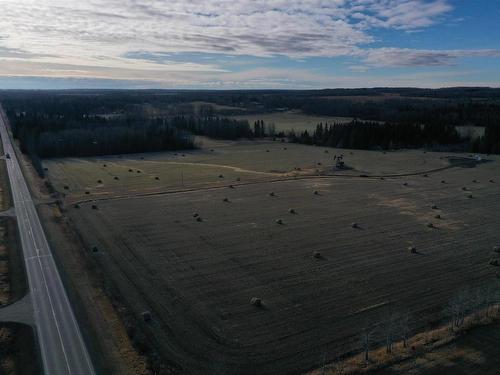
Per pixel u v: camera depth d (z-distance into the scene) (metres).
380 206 74.00
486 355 32.62
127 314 38.81
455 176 99.12
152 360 32.38
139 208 72.06
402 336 35.38
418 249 54.47
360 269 48.53
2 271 47.59
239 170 106.00
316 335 35.66
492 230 61.88
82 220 65.69
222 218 66.94
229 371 31.38
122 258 51.56
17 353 33.41
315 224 64.31
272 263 50.12
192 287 44.19
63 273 47.25
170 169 107.50
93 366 31.75
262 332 36.16
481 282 45.19
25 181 92.75
